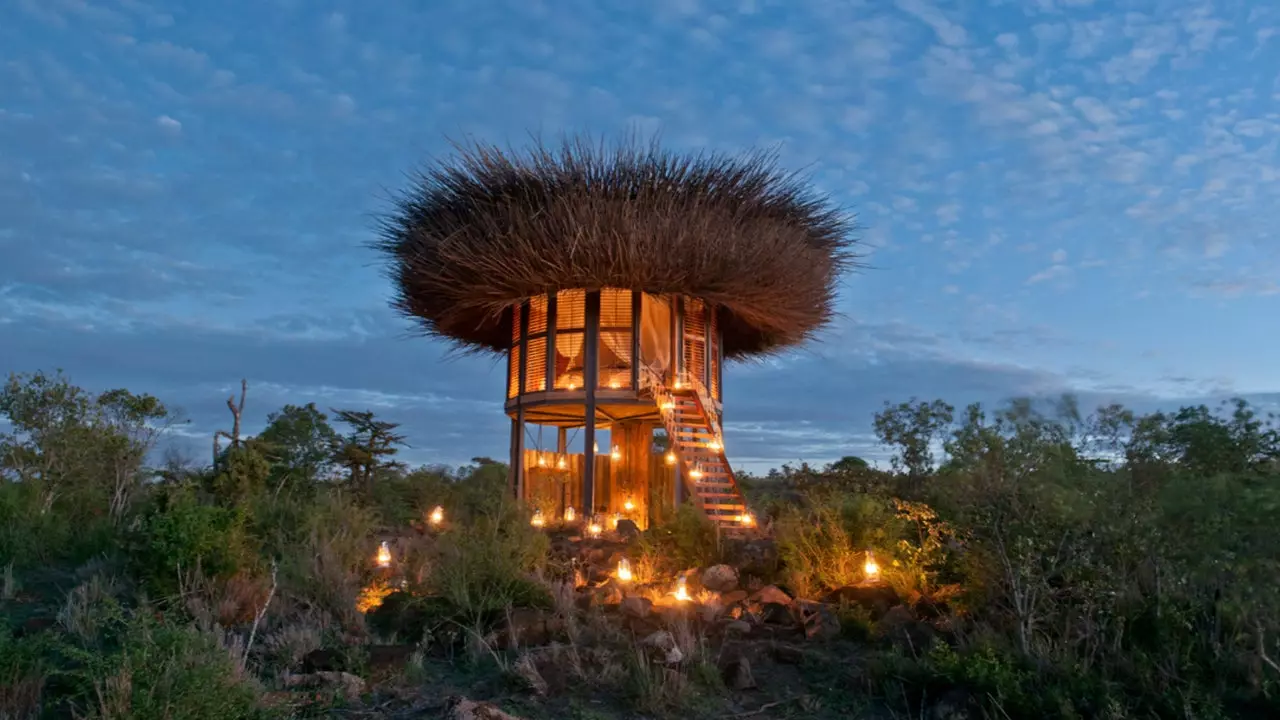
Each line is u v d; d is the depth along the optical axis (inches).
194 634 221.0
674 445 696.4
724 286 671.8
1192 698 213.6
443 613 325.1
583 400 714.2
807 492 637.9
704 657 269.9
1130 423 263.1
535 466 788.6
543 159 689.0
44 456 614.5
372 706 238.8
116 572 400.8
